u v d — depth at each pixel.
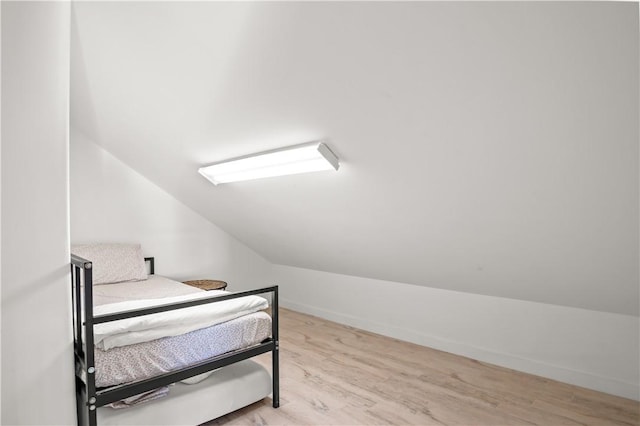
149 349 1.75
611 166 1.41
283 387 2.44
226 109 2.10
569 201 1.66
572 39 1.09
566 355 2.54
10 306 1.35
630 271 1.92
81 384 1.66
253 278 4.73
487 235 2.18
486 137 1.54
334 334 3.59
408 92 1.48
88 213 3.50
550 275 2.28
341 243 3.22
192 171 3.14
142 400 1.77
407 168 1.92
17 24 1.33
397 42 1.30
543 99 1.29
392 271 3.29
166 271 4.00
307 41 1.45
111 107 2.67
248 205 3.40
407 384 2.50
